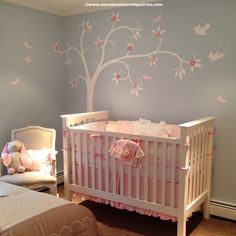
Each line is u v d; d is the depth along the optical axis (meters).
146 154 2.47
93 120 3.31
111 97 3.49
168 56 3.04
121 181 2.63
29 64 3.39
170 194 2.39
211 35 2.79
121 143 2.53
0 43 3.07
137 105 3.31
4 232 1.40
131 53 3.28
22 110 3.36
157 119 3.19
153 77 3.16
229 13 2.67
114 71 3.43
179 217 2.34
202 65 2.86
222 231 2.63
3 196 1.86
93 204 3.21
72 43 3.74
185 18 2.90
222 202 2.87
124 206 2.67
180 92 3.02
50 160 3.11
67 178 3.01
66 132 2.97
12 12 3.16
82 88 3.73
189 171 2.37
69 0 3.22
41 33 3.50
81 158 2.90
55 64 3.71
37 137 3.29
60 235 1.58
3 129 3.19
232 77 2.72
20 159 2.95
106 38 3.44
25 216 1.57
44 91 3.60
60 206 1.73
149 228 2.68
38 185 2.83
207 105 2.88
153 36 3.11
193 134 2.39
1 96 3.13
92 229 1.78
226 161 2.84
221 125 2.82
